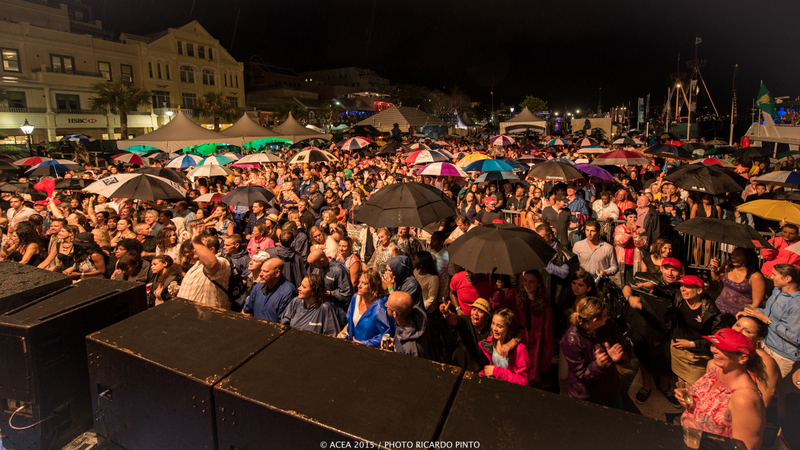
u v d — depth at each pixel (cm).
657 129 4347
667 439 138
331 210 751
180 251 509
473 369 384
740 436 258
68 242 639
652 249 507
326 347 190
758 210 572
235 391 157
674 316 420
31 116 3716
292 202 965
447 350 468
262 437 154
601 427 143
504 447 134
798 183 752
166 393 174
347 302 490
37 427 198
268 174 1362
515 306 438
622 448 135
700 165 776
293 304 414
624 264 618
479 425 143
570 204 802
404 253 549
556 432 141
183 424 172
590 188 991
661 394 462
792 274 392
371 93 9544
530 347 423
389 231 562
